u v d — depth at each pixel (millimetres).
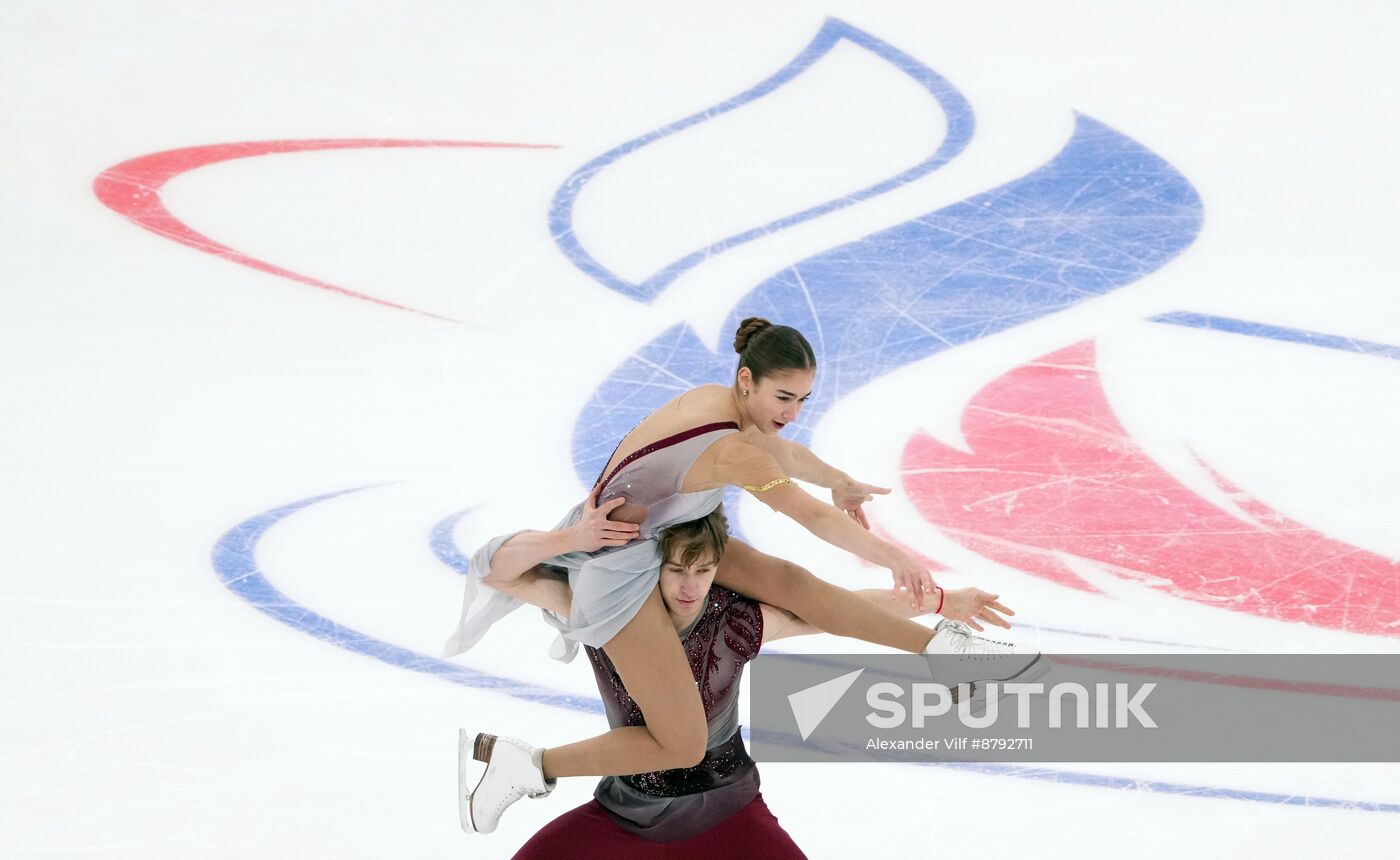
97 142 44781
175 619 24953
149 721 22234
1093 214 40531
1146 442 30719
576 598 16438
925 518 28078
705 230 40219
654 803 16422
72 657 23875
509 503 28703
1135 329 35156
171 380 33594
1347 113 45125
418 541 27391
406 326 36000
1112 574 26234
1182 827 19906
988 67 48625
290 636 24516
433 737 22000
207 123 46031
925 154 43906
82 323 36094
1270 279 37312
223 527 27906
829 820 20203
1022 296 36719
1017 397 32469
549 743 21781
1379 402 32125
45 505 28641
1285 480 29344
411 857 19375
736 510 28781
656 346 34812
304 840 19656
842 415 31828
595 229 40438
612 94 47656
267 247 39688
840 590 17422
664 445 16203
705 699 16469
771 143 44688
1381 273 37438
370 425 31688
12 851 19312
